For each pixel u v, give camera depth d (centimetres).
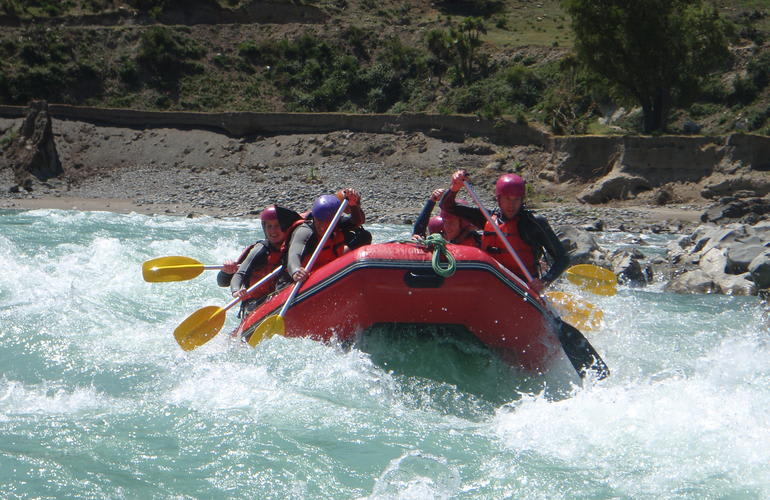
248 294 1388
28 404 1117
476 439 1029
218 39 10244
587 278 1438
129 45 9844
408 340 1309
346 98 9431
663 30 6800
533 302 1274
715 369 1345
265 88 9606
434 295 1219
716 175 6159
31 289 1825
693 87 7019
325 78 9700
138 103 9194
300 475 913
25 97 8919
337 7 11512
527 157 7019
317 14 10969
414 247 1238
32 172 6731
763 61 8469
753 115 7944
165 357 1365
